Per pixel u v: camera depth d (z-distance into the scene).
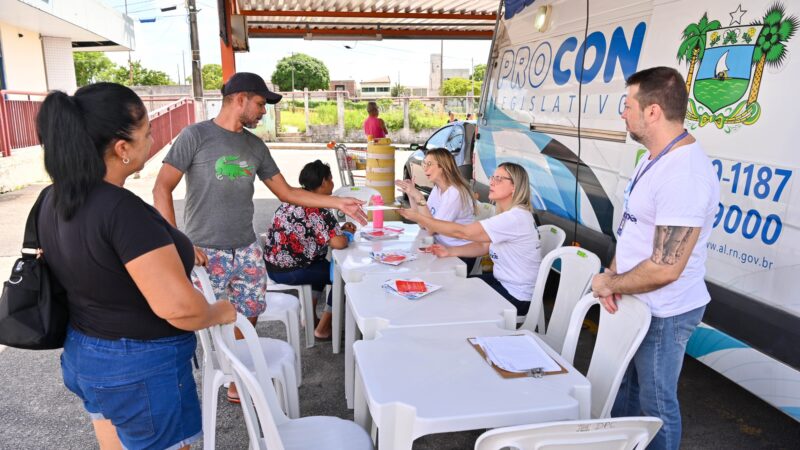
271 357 2.72
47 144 1.47
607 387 2.25
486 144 5.68
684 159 1.97
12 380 3.54
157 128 14.82
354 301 2.65
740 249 2.58
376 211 4.06
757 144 2.47
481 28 13.01
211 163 2.93
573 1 4.05
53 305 1.64
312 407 3.22
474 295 2.78
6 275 5.41
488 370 1.99
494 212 4.68
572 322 2.40
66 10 14.63
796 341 2.32
